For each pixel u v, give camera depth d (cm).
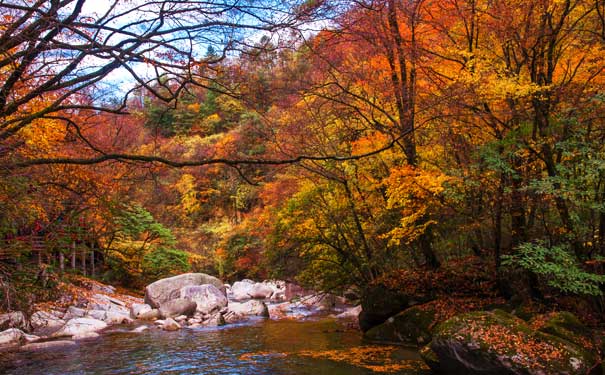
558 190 882
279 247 1681
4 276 673
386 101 1276
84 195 844
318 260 1612
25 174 700
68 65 684
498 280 1173
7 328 1362
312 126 1377
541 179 964
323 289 1666
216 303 2058
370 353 1105
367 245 1498
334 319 1764
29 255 767
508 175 960
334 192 1518
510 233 1173
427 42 1172
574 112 955
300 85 1052
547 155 992
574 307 1008
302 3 693
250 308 2017
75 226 835
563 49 1041
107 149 985
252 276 3375
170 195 2298
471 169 1030
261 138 1225
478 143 1073
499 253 1128
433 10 1149
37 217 741
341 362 1028
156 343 1361
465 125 1046
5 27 679
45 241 733
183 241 3406
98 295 2027
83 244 923
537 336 809
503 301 1138
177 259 2702
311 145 1354
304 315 1950
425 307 1211
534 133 996
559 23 970
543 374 751
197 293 2089
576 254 989
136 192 1634
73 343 1353
